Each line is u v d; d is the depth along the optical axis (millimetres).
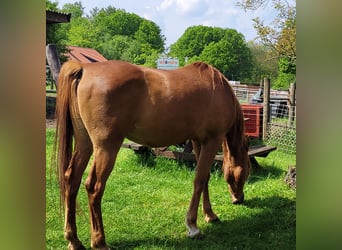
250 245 3061
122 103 2639
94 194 2664
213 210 3826
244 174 3736
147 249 2918
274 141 7320
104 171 2633
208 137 3174
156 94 2775
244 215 3695
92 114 2594
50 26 12062
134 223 3459
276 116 9016
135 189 4492
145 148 5434
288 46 8969
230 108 3242
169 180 4863
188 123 2969
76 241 2824
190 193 4363
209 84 3080
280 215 3689
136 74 2729
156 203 4023
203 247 2996
